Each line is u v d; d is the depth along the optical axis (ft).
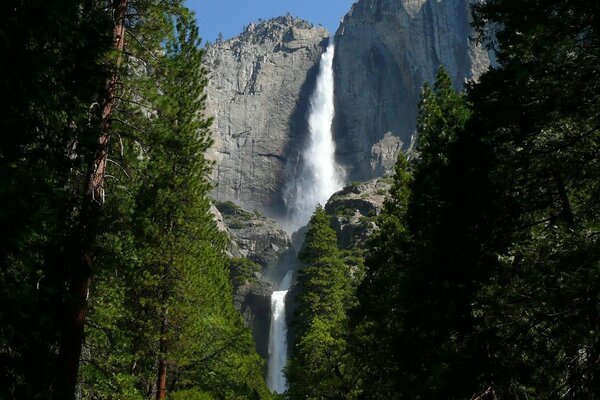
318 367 102.42
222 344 85.51
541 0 34.55
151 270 72.95
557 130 32.53
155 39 45.93
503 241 44.16
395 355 63.46
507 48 42.14
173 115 44.86
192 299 74.84
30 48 27.43
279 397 121.49
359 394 89.51
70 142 33.65
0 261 25.25
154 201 71.20
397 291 77.20
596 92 31.48
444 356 43.91
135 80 43.09
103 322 52.95
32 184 25.12
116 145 43.09
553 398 32.65
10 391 26.53
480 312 36.65
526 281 31.48
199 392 79.20
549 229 32.78
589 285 28.71
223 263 120.47
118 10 43.55
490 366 40.65
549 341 32.96
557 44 32.30
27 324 26.37
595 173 33.19
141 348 71.51
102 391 54.13
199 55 67.87
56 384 33.88
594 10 31.83
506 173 35.83
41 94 25.94
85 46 31.35
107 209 40.47
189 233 75.82
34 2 25.13
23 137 26.17
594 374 29.22
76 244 36.58
